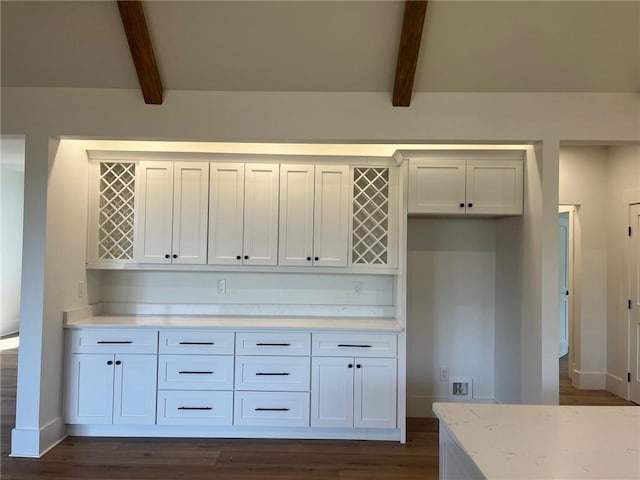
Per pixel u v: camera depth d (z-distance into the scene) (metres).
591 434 1.40
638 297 4.22
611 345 4.59
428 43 2.84
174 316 3.88
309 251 3.64
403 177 3.49
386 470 2.94
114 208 3.71
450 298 4.00
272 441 3.36
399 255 3.56
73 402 3.32
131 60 2.99
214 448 3.23
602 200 4.70
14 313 7.23
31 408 3.06
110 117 3.14
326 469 2.94
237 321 3.61
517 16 2.70
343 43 2.86
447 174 3.50
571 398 4.38
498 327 3.88
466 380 3.97
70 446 3.21
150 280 3.96
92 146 3.65
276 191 3.65
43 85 3.13
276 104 3.15
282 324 3.47
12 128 3.13
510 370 3.59
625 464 1.18
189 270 3.69
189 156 3.63
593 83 3.03
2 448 3.17
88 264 3.64
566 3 2.63
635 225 4.28
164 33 2.85
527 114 3.10
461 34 2.79
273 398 3.35
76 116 3.13
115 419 3.32
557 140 3.08
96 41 2.90
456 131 3.11
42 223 3.09
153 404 3.34
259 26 2.79
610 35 2.77
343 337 3.37
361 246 3.79
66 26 2.82
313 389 3.35
